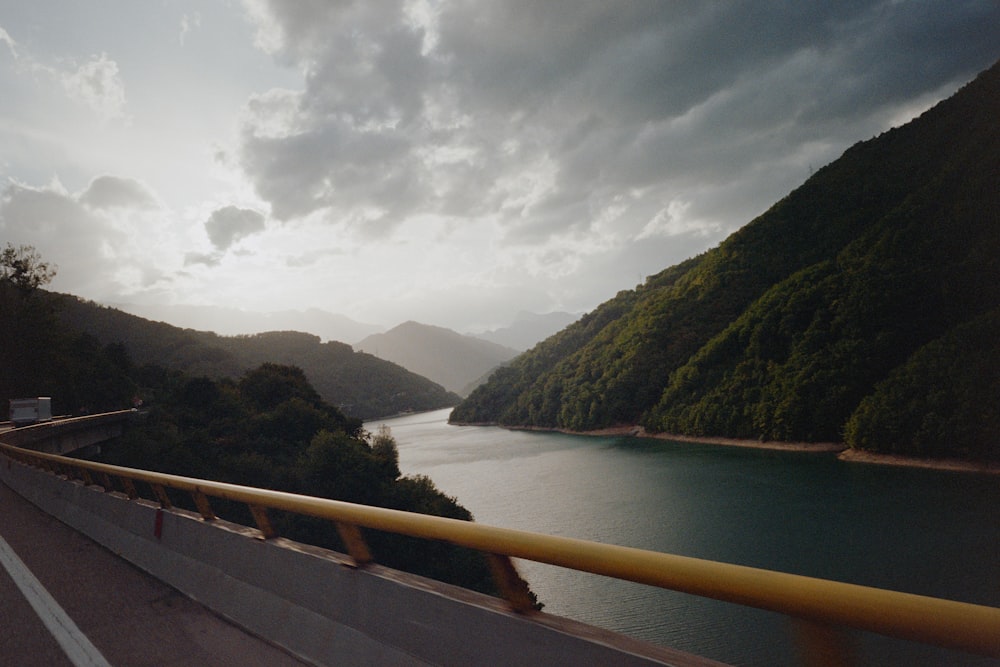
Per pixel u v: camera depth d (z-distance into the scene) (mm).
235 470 48062
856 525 39656
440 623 2646
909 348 76125
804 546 35969
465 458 97125
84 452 54844
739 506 47969
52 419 49469
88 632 4336
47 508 11008
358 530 3291
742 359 101375
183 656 3730
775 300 101250
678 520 45031
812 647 1537
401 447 127125
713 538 39406
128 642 4070
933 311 77562
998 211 77688
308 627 3459
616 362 132625
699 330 121938
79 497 9273
